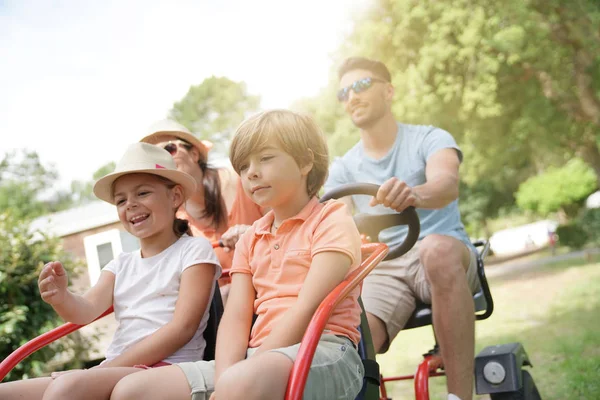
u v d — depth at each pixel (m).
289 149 1.89
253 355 1.67
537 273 12.55
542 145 16.31
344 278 1.77
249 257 1.97
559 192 23.08
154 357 2.02
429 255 2.43
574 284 9.73
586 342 5.32
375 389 1.90
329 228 1.83
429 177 2.70
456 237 2.76
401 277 2.64
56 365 6.70
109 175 2.21
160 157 2.28
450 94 13.85
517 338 6.02
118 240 12.86
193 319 2.09
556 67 14.62
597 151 16.48
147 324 2.13
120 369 1.84
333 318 1.79
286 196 1.89
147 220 2.22
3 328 5.46
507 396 2.58
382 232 2.86
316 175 1.98
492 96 13.88
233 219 3.09
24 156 41.06
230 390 1.50
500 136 15.34
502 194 26.98
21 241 5.88
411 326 2.67
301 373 1.45
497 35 13.76
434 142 2.85
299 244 1.87
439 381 4.75
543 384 4.22
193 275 2.15
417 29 14.19
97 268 12.80
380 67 3.00
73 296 2.10
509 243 24.11
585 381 4.05
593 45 14.48
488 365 2.60
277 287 1.86
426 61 13.81
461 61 13.83
